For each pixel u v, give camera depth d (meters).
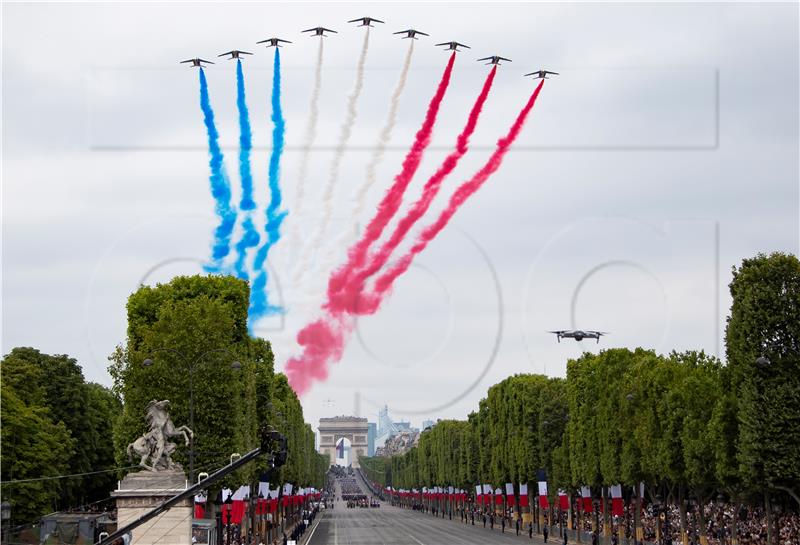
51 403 154.38
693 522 140.50
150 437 88.25
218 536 119.12
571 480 176.25
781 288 104.75
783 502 122.69
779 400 102.69
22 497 120.44
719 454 108.94
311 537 190.88
